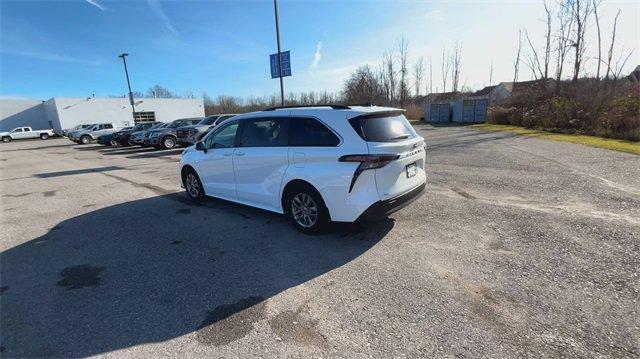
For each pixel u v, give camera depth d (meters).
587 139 14.13
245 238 4.74
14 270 4.11
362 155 4.04
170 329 2.86
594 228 4.59
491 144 13.86
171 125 20.30
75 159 16.91
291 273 3.70
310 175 4.43
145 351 2.61
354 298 3.17
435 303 3.04
